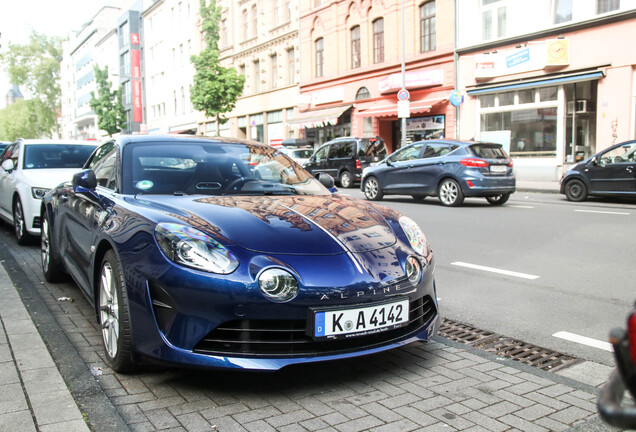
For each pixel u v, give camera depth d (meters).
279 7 35.38
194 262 2.94
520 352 3.76
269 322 2.95
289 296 2.93
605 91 17.72
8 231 9.26
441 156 12.98
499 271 6.19
